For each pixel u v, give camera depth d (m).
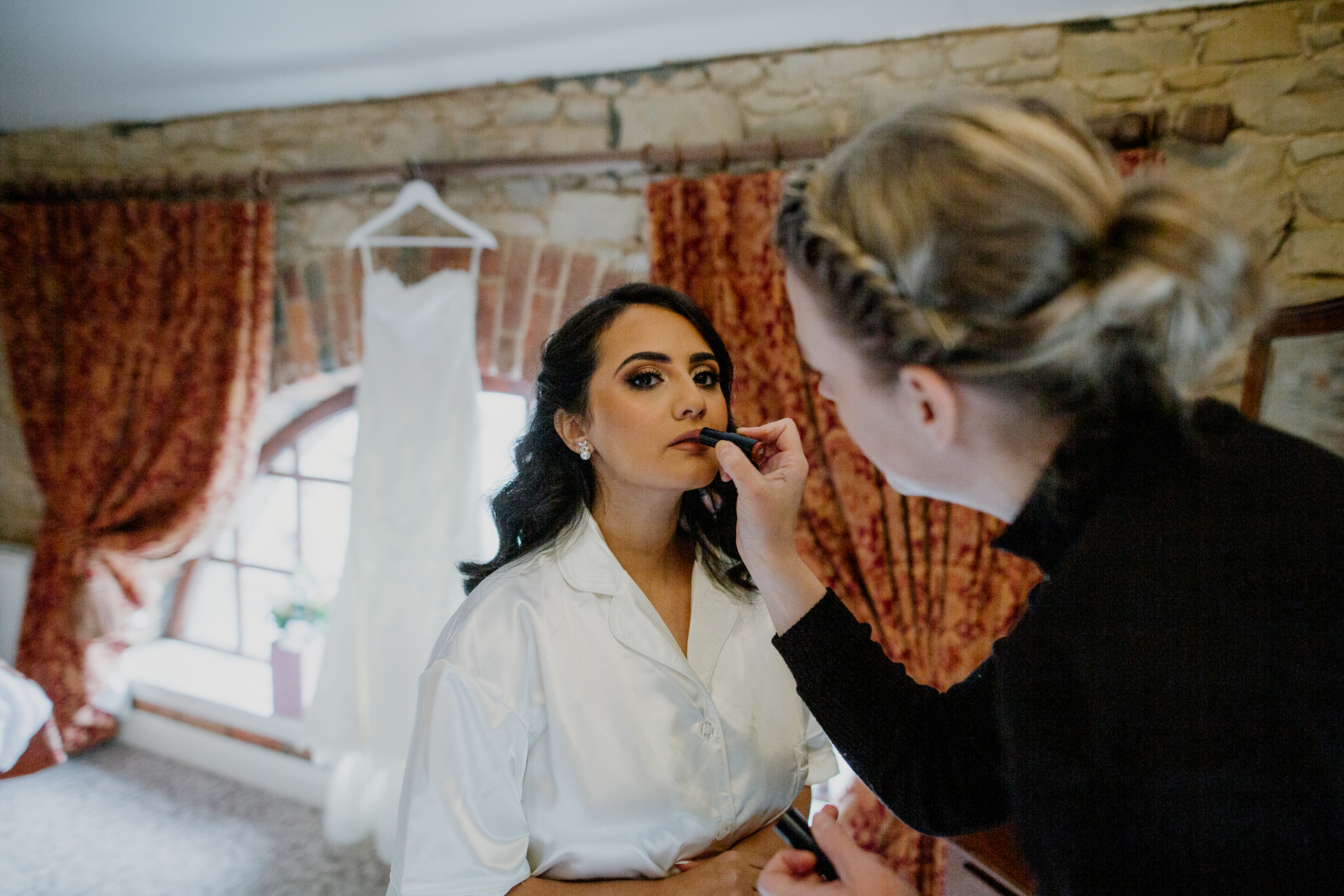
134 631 2.85
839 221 0.44
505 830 0.77
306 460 2.91
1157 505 0.42
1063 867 0.41
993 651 0.50
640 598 0.85
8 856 2.24
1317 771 0.36
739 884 0.75
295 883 2.15
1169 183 0.40
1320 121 1.56
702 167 1.98
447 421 2.15
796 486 0.70
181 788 2.60
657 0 1.66
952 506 1.73
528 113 2.16
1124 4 1.63
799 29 1.79
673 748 0.82
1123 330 0.39
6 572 2.95
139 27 1.87
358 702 2.25
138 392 2.64
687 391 0.80
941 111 0.43
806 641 0.67
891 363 0.44
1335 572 0.38
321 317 2.46
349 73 2.13
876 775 0.64
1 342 3.02
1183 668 0.38
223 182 2.41
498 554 0.97
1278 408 1.51
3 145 2.87
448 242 2.15
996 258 0.38
